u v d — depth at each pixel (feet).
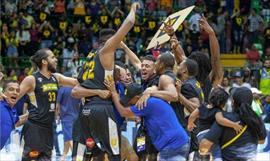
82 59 72.59
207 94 31.83
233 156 26.61
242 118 26.53
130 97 26.55
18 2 90.68
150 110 26.27
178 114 29.12
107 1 93.30
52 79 30.76
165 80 26.61
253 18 91.71
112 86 26.30
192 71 29.91
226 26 91.50
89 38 86.89
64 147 44.21
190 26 86.02
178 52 31.86
